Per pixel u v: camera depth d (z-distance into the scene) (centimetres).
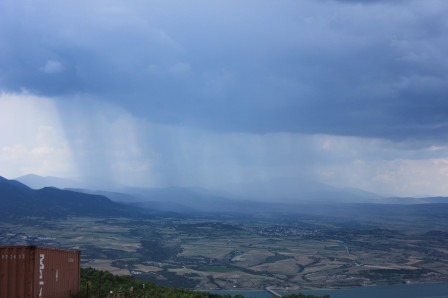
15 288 3419
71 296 4112
